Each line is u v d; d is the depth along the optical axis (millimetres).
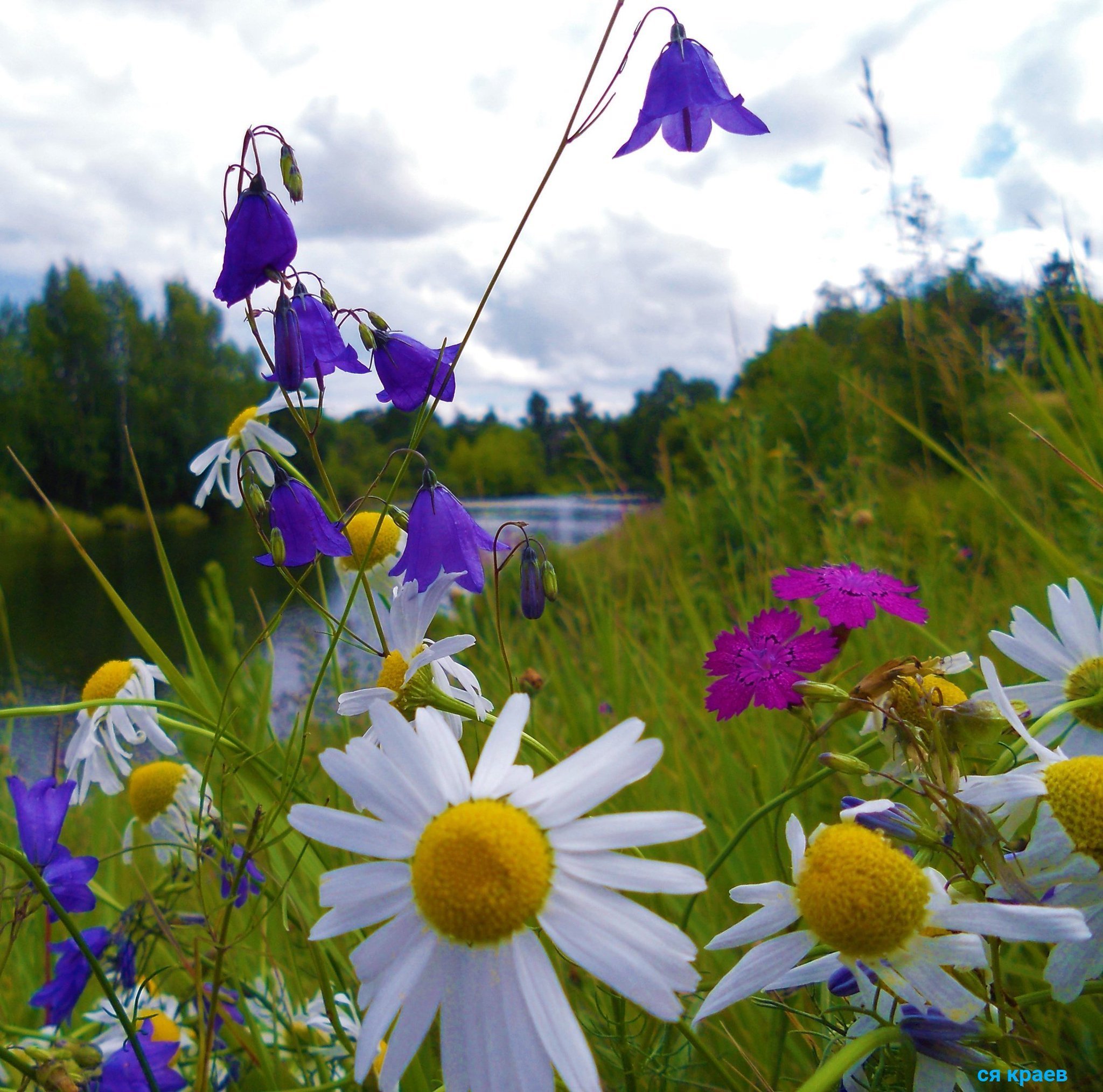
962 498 4336
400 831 833
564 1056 719
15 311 45125
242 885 1417
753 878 1767
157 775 1666
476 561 1287
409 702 1172
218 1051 1470
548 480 24344
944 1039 839
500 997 757
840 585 1283
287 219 1186
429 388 1258
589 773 805
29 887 1217
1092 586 2166
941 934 911
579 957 746
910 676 1114
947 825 1046
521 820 796
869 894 843
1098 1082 1176
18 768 2387
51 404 41469
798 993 1352
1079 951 934
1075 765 939
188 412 44281
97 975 1019
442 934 783
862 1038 854
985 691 1235
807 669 1187
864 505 4012
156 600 12781
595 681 3312
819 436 6695
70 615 11602
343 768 850
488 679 2928
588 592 4285
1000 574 3422
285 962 1681
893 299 5363
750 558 4098
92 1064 1083
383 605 1797
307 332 1320
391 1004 772
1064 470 3451
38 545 25453
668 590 4422
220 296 1203
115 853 1308
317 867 1518
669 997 722
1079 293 3236
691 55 1323
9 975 1934
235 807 1642
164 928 1227
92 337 43844
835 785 1995
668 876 765
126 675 1657
